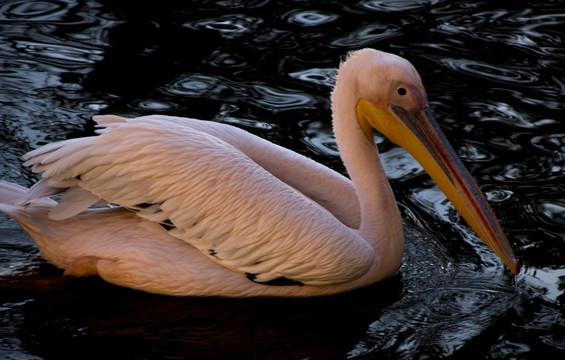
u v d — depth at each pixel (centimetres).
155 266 927
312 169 1034
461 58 1616
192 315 925
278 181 941
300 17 1798
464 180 959
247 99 1438
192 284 940
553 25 1766
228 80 1501
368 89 974
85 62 1531
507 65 1589
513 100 1463
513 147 1320
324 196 1032
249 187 916
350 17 1808
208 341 880
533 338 897
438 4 1892
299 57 1602
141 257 923
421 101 965
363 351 873
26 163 930
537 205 1172
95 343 862
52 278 962
